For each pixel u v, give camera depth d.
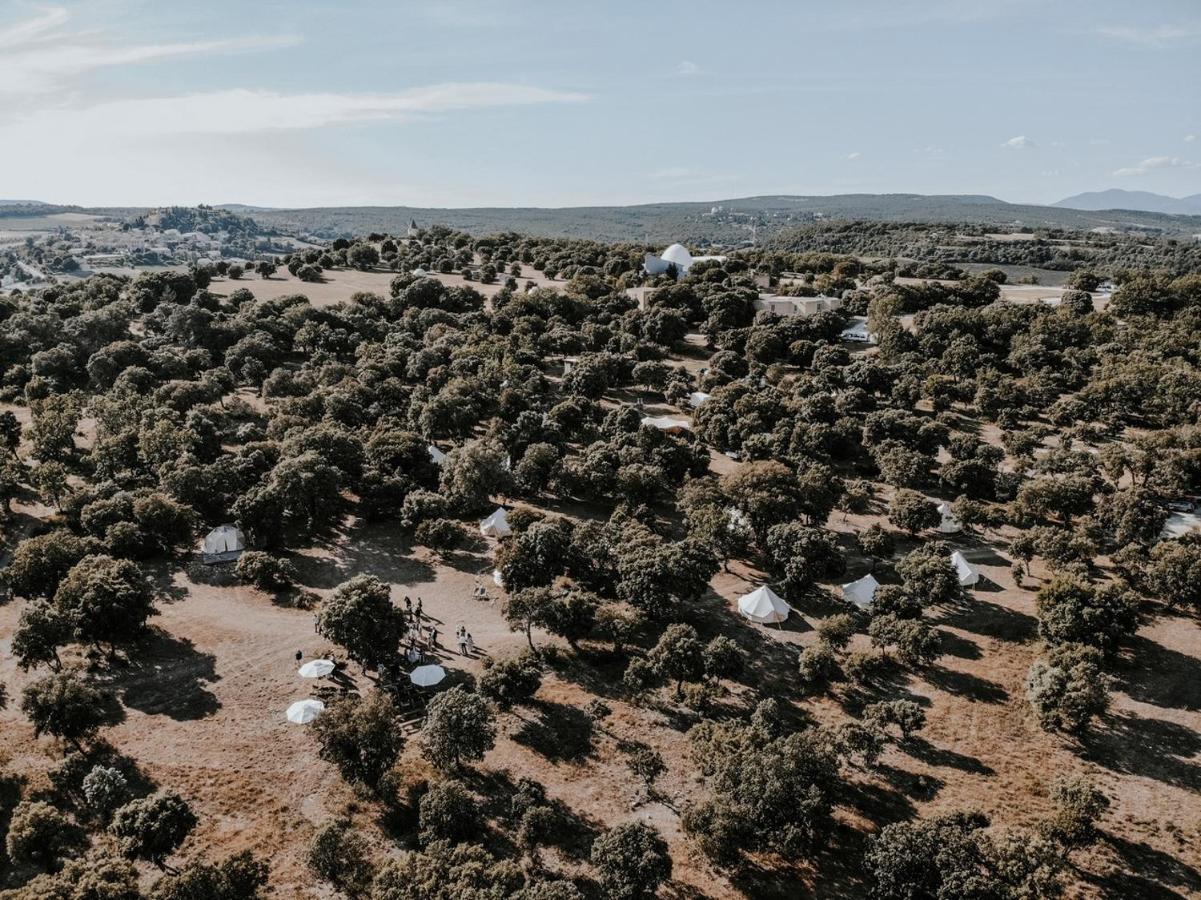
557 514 80.00
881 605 60.75
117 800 39.75
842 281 186.12
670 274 193.12
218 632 58.41
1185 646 59.34
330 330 133.75
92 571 55.53
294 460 73.81
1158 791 45.12
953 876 33.50
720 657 51.59
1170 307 147.25
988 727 50.41
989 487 83.94
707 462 88.25
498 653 57.44
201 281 175.62
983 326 135.62
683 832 40.97
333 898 35.97
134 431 85.19
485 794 43.31
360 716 42.50
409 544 74.38
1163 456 87.94
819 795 39.44
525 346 129.62
